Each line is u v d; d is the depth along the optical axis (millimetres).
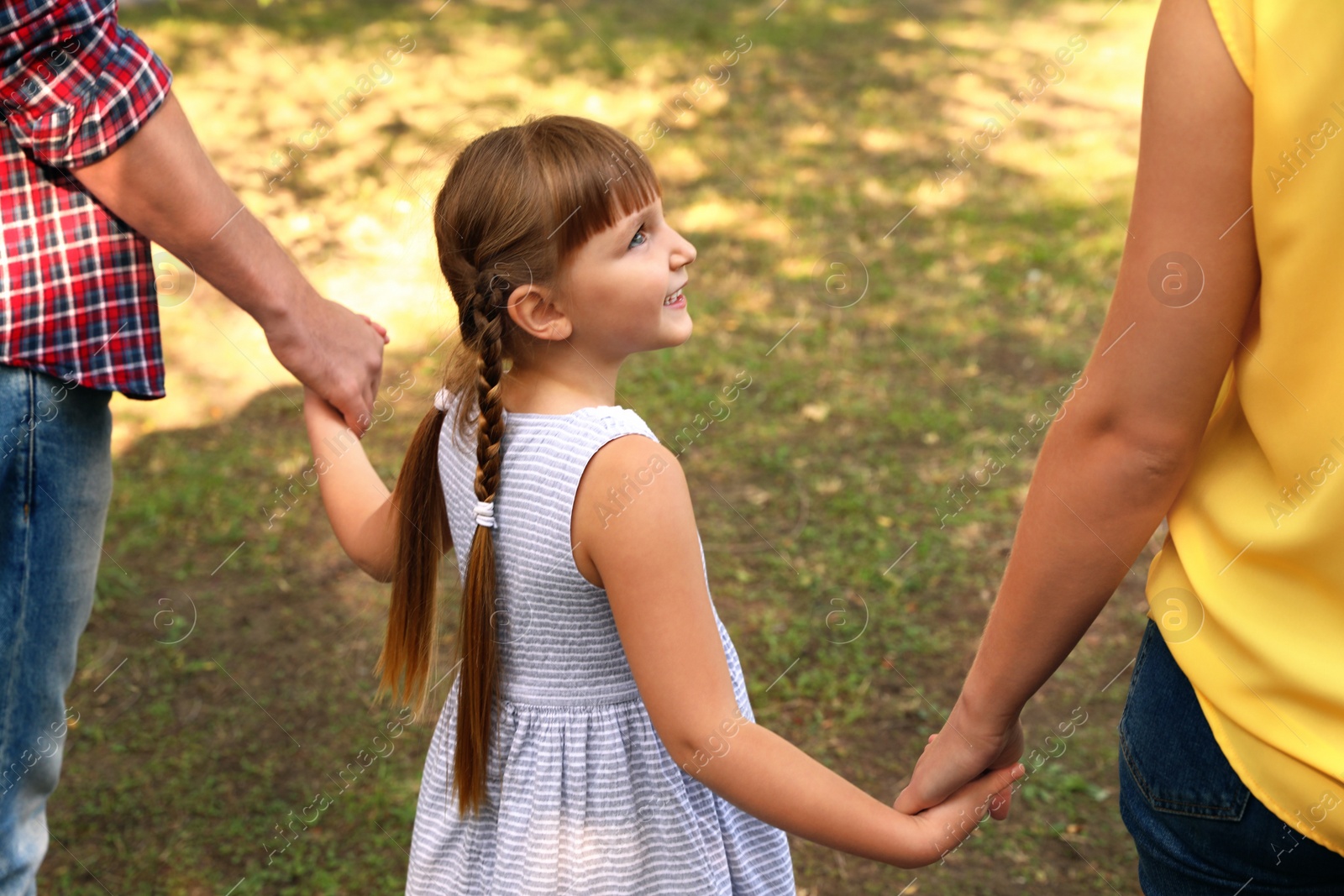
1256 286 997
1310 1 902
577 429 1348
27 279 1503
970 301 4719
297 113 6848
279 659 2938
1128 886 2258
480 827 1456
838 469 3650
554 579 1357
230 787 2551
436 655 1613
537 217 1352
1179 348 1022
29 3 1384
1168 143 982
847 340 4418
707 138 6586
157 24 8508
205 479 3682
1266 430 996
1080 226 5453
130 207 1527
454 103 7020
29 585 1586
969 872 2297
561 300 1384
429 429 1544
